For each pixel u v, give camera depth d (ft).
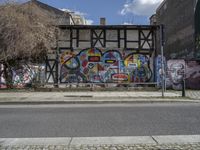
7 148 21.38
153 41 79.36
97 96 57.77
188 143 22.33
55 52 78.13
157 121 31.37
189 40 108.06
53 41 76.28
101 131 26.73
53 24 76.18
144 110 40.32
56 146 21.81
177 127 28.19
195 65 78.18
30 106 46.83
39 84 76.59
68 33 79.00
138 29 79.61
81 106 46.29
